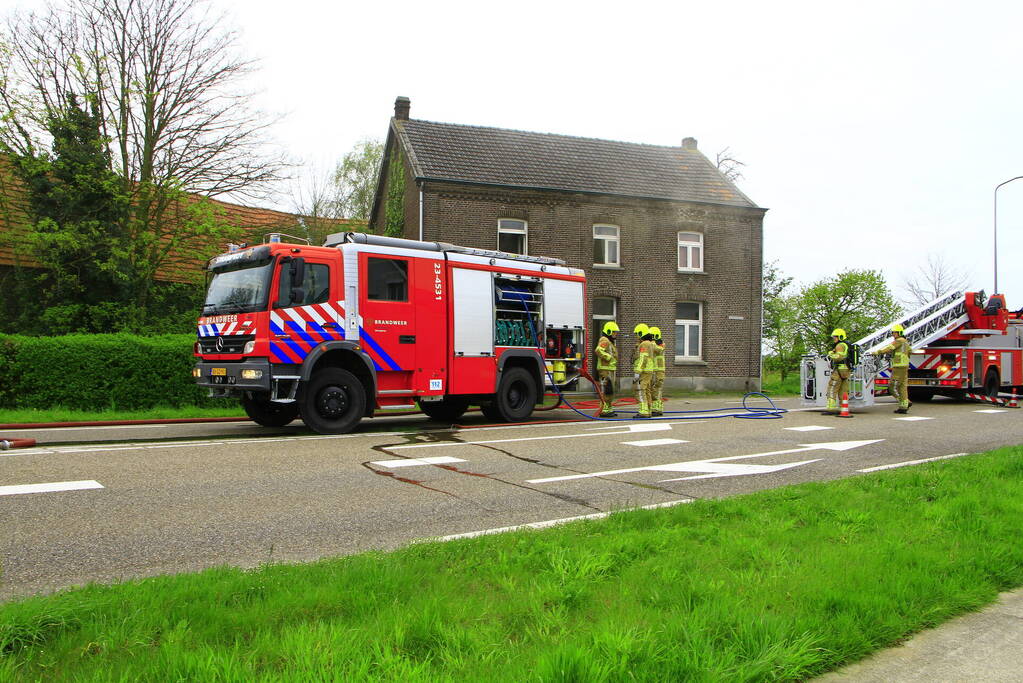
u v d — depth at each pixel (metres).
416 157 22.59
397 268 11.96
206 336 11.34
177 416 13.50
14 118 16.19
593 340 23.81
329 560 4.33
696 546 4.61
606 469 8.42
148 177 17.98
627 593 3.68
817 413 16.33
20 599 3.76
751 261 26.11
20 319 17.02
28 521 5.54
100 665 2.75
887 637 3.37
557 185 23.33
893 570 4.12
